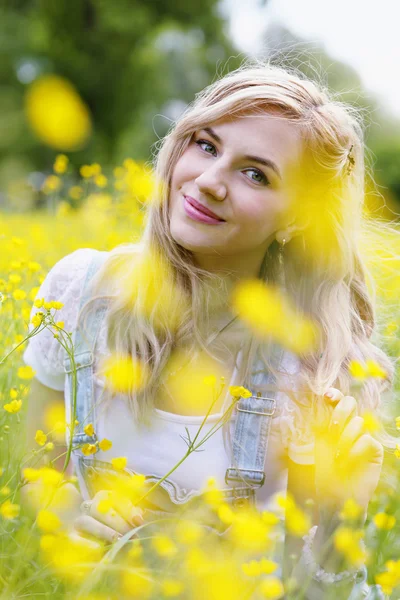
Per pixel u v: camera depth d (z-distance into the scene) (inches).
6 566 51.7
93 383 66.2
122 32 840.3
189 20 876.6
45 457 65.1
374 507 70.4
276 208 62.3
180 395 64.8
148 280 65.2
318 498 60.4
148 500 63.8
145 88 713.0
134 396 63.1
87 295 69.2
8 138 687.1
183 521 52.1
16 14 890.1
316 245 68.6
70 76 850.8
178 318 65.1
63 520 61.1
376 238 83.4
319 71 83.1
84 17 851.4
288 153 61.7
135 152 626.8
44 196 222.8
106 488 65.3
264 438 64.4
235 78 63.4
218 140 61.1
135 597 52.1
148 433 64.2
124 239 123.3
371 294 76.2
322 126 63.3
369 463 57.7
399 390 83.4
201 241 62.1
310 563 58.5
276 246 69.1
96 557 51.6
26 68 856.3
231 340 65.6
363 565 60.7
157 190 64.4
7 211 218.2
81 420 65.6
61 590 53.7
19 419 68.8
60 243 132.6
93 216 138.8
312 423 64.6
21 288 90.7
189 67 708.7
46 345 69.9
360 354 69.9
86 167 150.8
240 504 63.9
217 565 46.1
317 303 68.7
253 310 62.8
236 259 66.1
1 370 74.5
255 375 64.9
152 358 64.8
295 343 65.9
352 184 68.7
